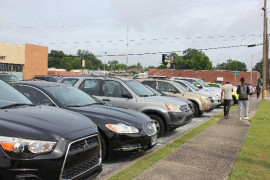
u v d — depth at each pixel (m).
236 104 20.33
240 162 5.96
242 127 10.39
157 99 8.36
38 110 4.26
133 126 5.73
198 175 5.14
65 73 54.78
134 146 5.70
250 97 34.69
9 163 3.14
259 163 5.92
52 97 5.91
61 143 3.47
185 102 9.35
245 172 5.36
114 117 5.77
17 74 37.25
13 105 4.33
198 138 8.20
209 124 10.88
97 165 4.07
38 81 6.77
